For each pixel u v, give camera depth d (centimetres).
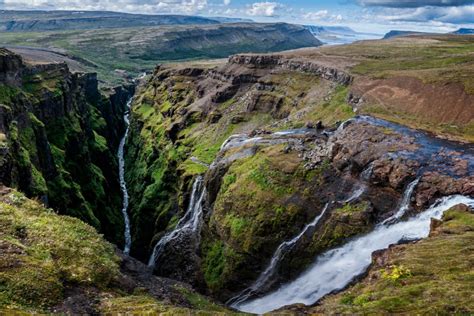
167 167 8981
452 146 5169
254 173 5703
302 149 5981
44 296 2395
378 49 14438
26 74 9375
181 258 6031
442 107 6750
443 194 4162
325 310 2553
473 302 2081
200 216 6300
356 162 5012
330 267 4247
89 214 7906
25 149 6381
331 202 4812
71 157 9494
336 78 9400
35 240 2850
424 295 2280
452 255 2744
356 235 4344
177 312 2475
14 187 4759
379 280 2745
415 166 4584
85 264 2820
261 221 5047
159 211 8119
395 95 7606
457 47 13838
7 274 2414
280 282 4603
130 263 3384
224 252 5284
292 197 5116
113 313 2405
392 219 4303
